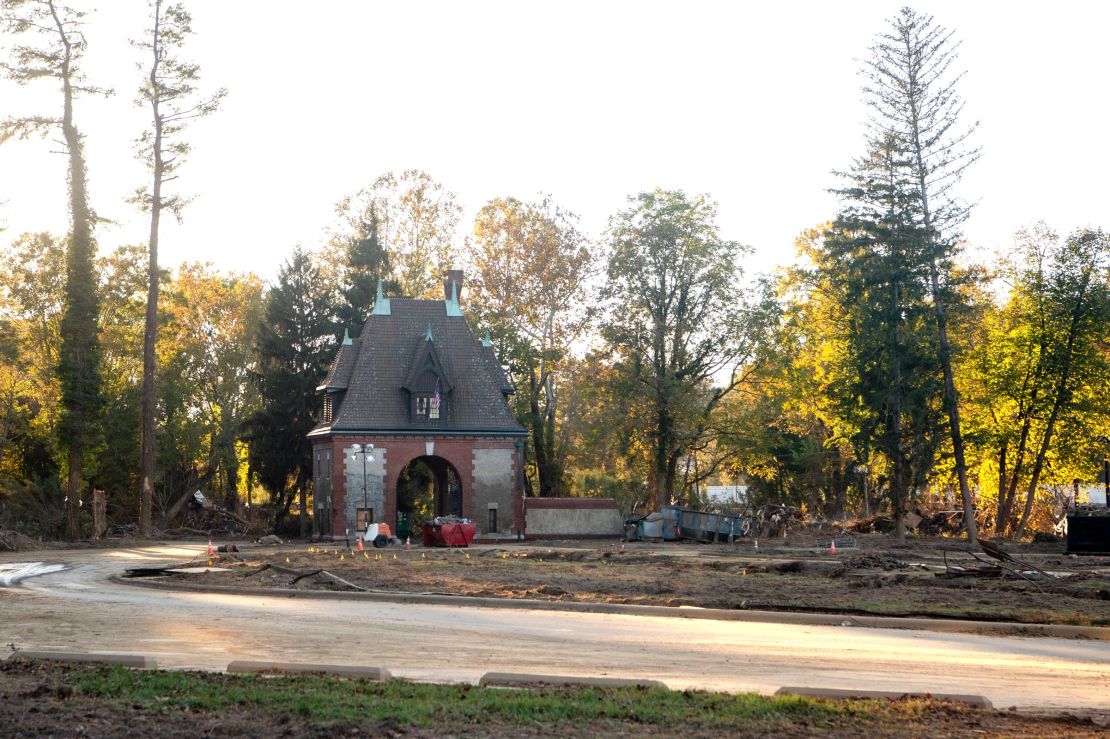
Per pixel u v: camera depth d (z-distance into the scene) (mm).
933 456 62531
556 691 13266
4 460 72188
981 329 71688
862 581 31031
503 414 69688
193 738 10492
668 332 75875
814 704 12469
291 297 79062
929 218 64312
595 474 92562
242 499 101375
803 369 79062
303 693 12641
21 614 23000
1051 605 24875
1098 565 39719
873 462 73000
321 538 68375
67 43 64688
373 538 57562
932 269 63625
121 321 81000
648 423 75438
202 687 12953
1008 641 19906
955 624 21797
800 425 86312
